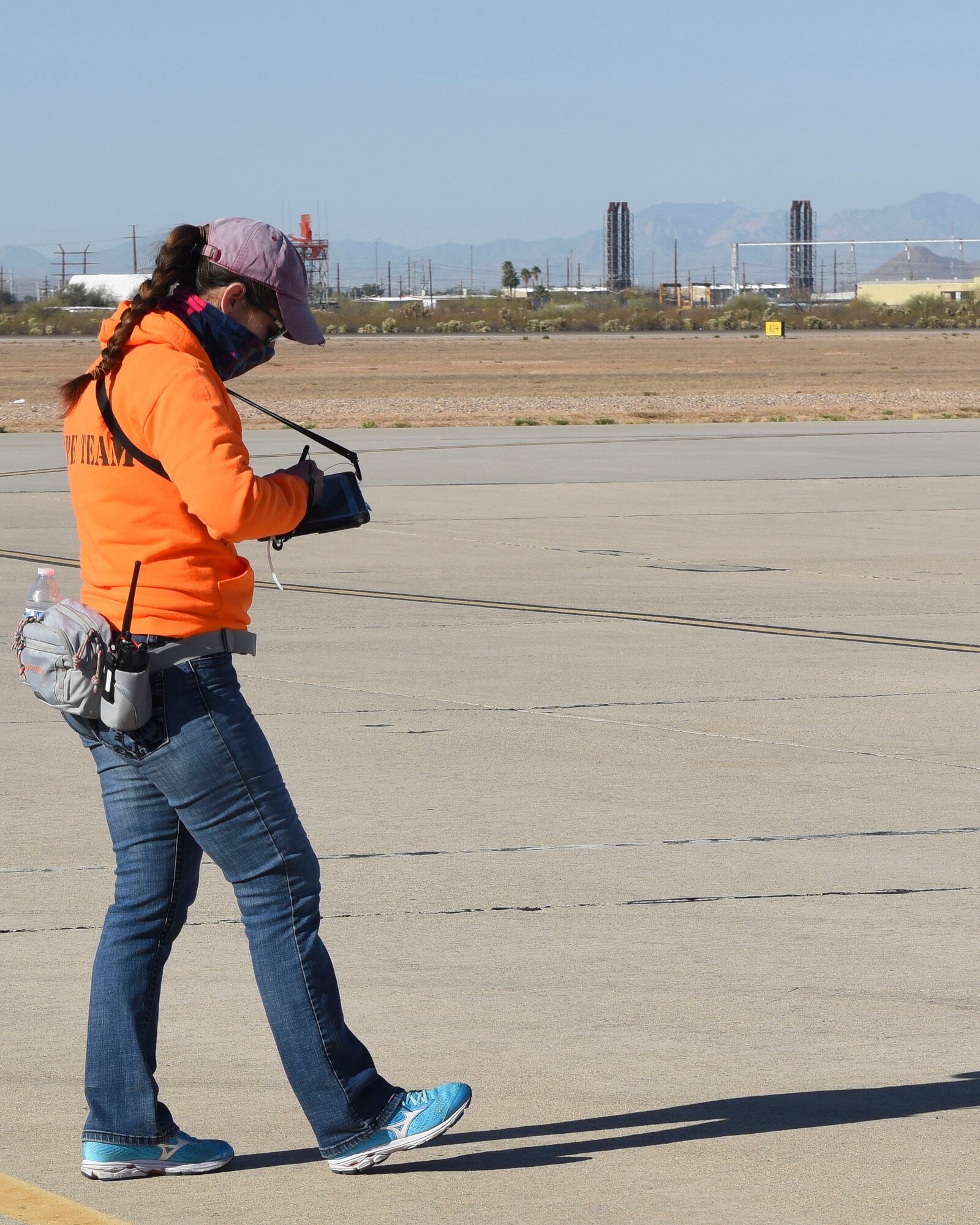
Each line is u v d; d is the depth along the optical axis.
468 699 20.28
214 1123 8.77
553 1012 10.43
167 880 8.20
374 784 16.19
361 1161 8.05
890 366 152.12
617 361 162.88
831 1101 9.02
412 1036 9.99
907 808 15.49
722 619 26.58
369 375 136.00
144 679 7.71
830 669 22.42
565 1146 8.41
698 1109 8.90
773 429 73.44
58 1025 10.19
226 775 7.90
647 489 47.56
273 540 8.12
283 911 8.06
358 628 25.58
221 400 7.69
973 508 42.97
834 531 38.38
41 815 15.03
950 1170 8.09
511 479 50.47
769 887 13.09
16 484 48.69
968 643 24.48
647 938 11.88
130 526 7.73
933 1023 10.27
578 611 27.33
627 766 17.00
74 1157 8.30
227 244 7.80
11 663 22.44
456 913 12.41
